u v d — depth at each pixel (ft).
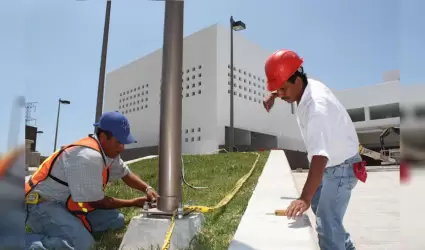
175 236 8.17
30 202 8.51
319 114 6.70
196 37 68.28
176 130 8.88
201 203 13.48
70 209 9.04
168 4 8.96
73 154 8.51
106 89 94.68
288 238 6.95
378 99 98.73
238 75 68.03
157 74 77.05
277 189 13.50
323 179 7.33
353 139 7.20
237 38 69.41
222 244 8.20
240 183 17.47
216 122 61.11
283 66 7.22
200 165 27.84
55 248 8.19
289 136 82.17
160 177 8.95
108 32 32.94
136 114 81.56
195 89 66.39
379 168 37.11
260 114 72.49
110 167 10.14
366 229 11.95
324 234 7.23
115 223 10.75
